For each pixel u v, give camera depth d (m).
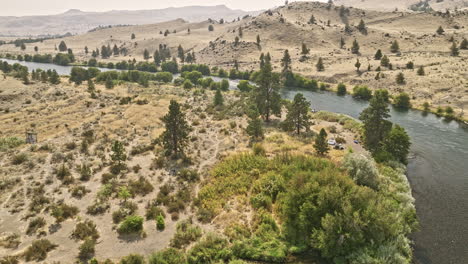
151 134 76.44
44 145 64.75
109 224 40.09
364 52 193.75
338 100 122.94
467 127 86.88
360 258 33.00
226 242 36.72
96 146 66.75
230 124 83.94
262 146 68.06
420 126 88.44
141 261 32.50
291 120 78.25
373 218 35.38
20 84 124.50
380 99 63.53
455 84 112.62
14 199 44.88
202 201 45.72
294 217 39.50
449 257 37.62
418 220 44.44
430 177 57.75
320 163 52.41
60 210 40.34
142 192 48.44
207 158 62.84
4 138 67.62
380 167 57.00
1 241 35.72
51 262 32.91
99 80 150.50
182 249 35.41
